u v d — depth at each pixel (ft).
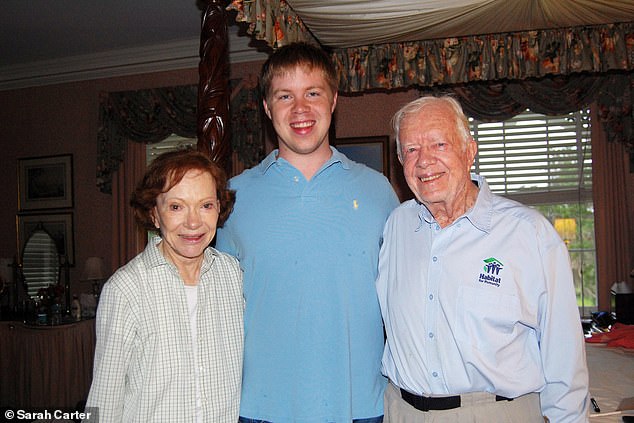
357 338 5.31
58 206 19.75
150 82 18.90
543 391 4.96
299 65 5.28
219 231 5.88
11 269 19.30
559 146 16.66
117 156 18.76
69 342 15.80
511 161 16.93
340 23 10.49
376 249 5.53
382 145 16.67
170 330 4.88
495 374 4.60
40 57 18.63
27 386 15.93
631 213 15.58
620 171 15.62
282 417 5.19
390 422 5.20
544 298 4.77
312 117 5.27
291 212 5.35
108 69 18.89
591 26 11.60
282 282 5.26
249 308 5.43
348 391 5.14
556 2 10.03
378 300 5.52
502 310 4.65
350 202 5.45
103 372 4.66
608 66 11.51
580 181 16.40
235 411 5.23
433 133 4.84
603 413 6.64
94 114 19.51
